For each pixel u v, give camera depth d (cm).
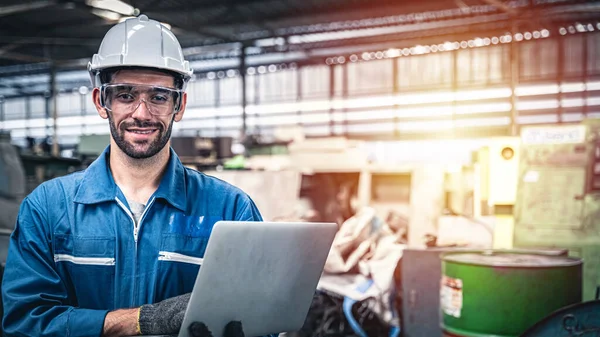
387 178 630
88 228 190
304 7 1131
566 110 1269
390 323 503
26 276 182
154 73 186
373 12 1130
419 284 465
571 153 466
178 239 193
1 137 727
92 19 1252
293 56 1516
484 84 1334
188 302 157
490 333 340
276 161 818
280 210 644
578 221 452
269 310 162
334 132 1547
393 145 1329
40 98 2069
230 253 146
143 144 185
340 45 1311
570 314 282
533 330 289
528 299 334
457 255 382
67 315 174
